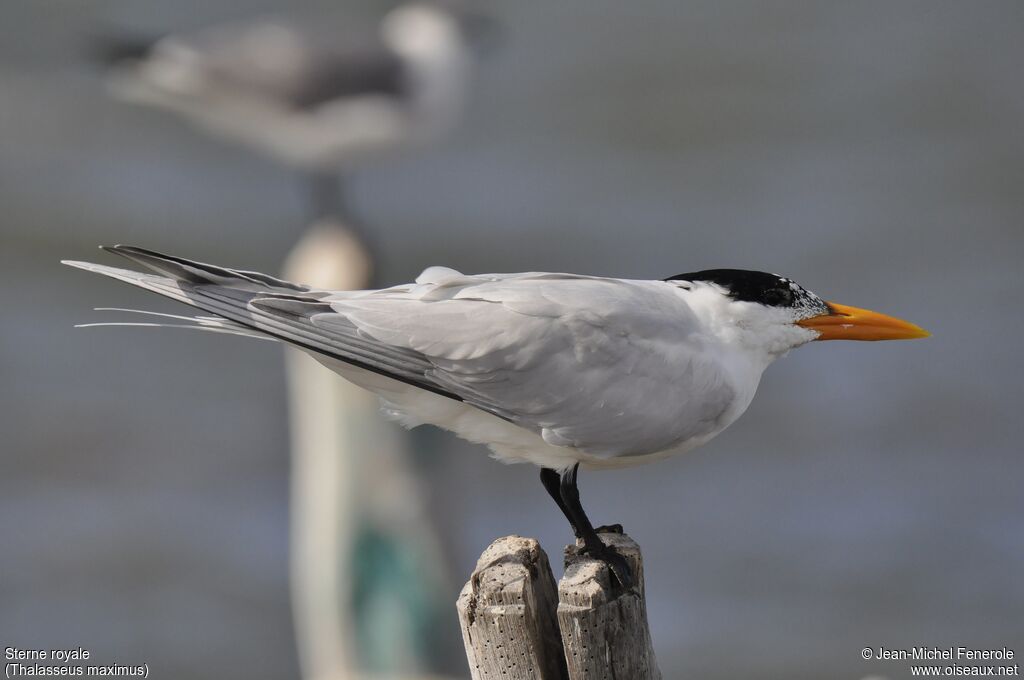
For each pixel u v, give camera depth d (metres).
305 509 9.63
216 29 20.78
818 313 7.56
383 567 9.17
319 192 16.20
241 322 6.85
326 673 9.39
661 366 7.11
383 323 6.95
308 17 24.70
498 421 7.15
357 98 15.61
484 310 6.98
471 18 17.53
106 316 17.39
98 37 15.54
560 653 6.23
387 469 9.13
